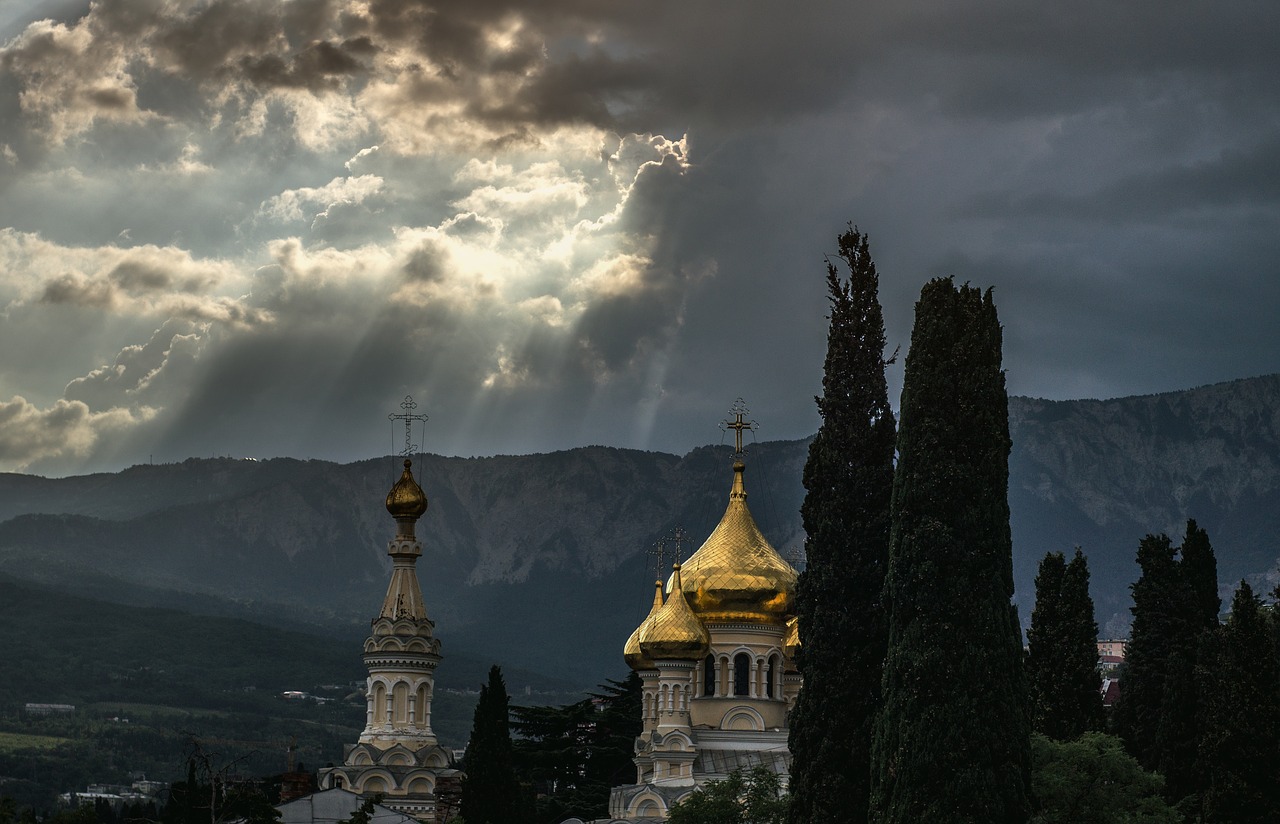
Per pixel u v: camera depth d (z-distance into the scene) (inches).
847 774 4207.7
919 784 3853.3
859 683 4252.0
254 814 4421.8
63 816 5413.4
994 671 3912.4
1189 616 4968.0
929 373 4092.0
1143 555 5093.5
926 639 3937.0
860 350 4534.9
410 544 6097.4
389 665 5935.0
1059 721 4943.4
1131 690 5024.6
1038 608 5073.8
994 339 4153.5
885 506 4384.8
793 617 5674.2
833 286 4601.4
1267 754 4286.4
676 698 5561.0
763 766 4980.3
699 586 5669.3
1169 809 4188.0
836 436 4461.1
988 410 4074.8
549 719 7003.0
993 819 3811.5
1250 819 4274.1
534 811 6171.3
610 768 6845.5
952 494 4008.4
